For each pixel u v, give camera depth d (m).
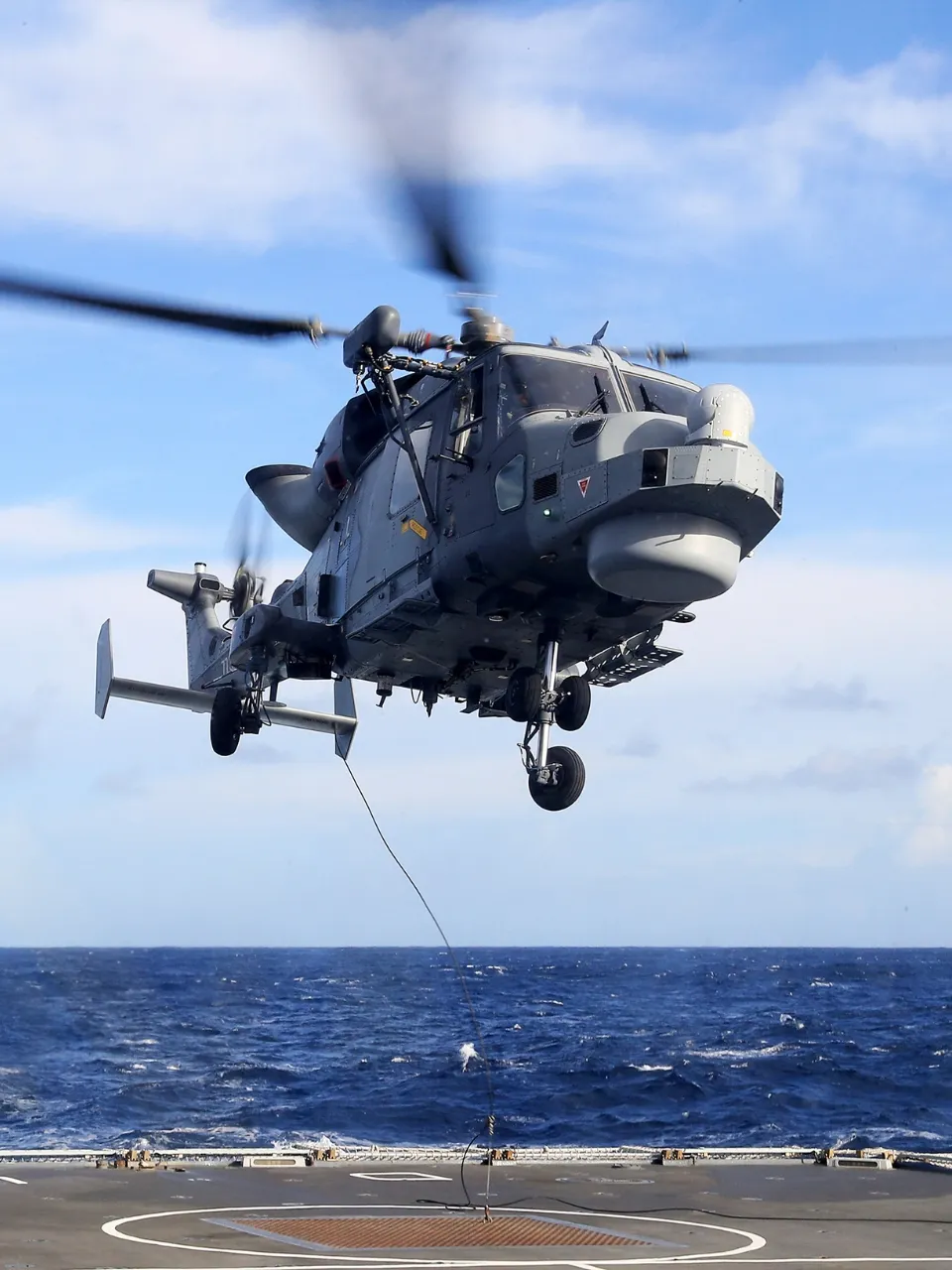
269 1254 9.96
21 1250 9.95
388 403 15.72
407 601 14.58
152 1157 15.30
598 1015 81.19
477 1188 13.67
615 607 13.81
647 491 12.13
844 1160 15.76
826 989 120.25
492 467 13.67
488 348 14.50
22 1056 54.78
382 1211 12.10
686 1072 46.91
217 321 13.00
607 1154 16.22
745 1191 13.65
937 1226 11.61
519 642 15.15
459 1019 77.00
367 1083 44.91
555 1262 9.80
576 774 14.48
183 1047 58.94
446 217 12.59
